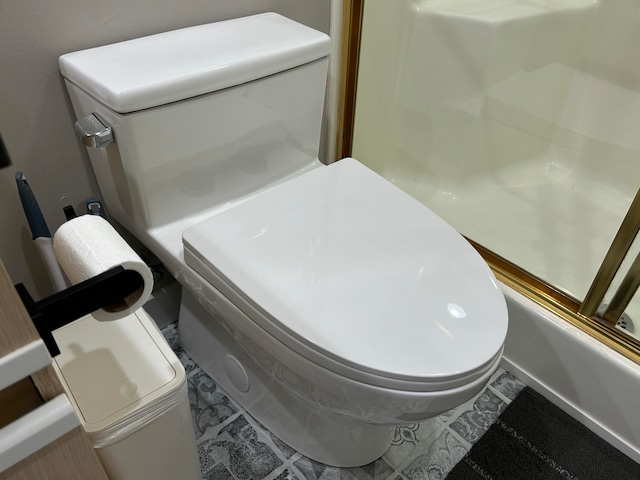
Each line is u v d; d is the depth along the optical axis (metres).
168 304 1.17
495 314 0.69
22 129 0.82
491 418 1.04
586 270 1.18
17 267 0.93
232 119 0.84
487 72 1.29
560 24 1.29
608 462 0.98
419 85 1.33
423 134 1.41
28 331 0.35
